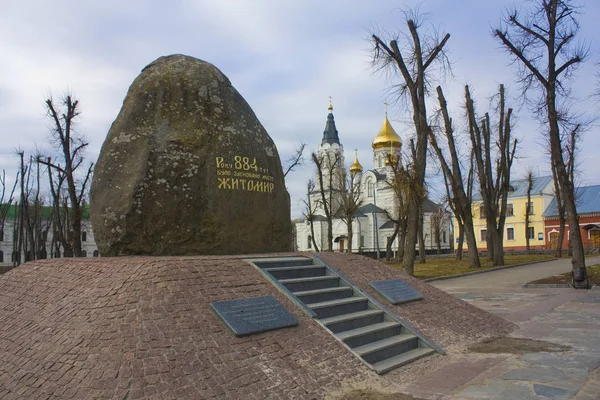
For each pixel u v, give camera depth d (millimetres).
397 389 6391
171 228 9391
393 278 10758
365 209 70250
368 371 6801
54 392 5262
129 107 10055
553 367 7230
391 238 42406
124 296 6512
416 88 22016
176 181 9539
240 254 9977
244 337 6441
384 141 69938
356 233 68375
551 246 57062
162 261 7492
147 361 5453
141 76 10586
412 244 22609
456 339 8945
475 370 7223
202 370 5590
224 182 10016
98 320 6141
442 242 69125
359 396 6012
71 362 5602
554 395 5953
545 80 18719
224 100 10664
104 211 9406
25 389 5539
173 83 10320
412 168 29141
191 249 9516
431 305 10172
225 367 5770
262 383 5738
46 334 6449
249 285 7730
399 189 34250
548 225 57688
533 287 19016
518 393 6074
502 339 9359
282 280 8461
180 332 6062
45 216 56594
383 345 7742
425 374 7102
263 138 11203
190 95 10320
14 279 9352
